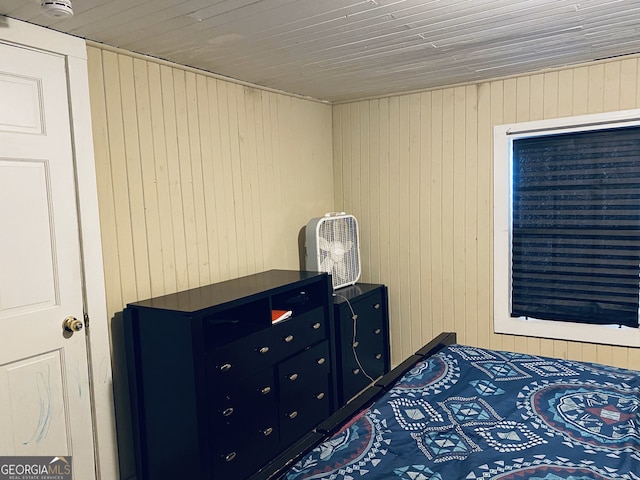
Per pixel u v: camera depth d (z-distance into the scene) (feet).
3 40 6.36
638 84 9.37
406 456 5.05
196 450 7.20
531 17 6.98
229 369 7.64
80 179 7.31
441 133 11.62
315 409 9.75
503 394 6.47
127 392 8.11
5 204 6.49
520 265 11.07
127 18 6.49
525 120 10.56
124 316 7.72
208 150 9.57
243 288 8.80
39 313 6.89
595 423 5.65
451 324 11.95
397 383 6.86
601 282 10.19
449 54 8.76
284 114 11.58
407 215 12.30
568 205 10.39
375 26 7.14
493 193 11.09
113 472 7.84
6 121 6.47
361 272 13.17
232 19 6.64
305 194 12.34
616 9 6.77
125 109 8.02
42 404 6.97
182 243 9.07
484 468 4.78
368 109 12.59
